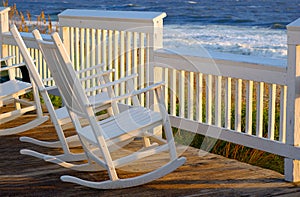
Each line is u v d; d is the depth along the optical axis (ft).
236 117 15.47
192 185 13.92
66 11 21.16
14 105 22.81
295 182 14.02
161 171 13.92
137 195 13.26
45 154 16.75
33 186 13.87
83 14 20.02
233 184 13.97
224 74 15.48
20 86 19.20
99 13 19.29
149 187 13.79
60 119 15.74
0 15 24.84
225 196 13.16
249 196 13.14
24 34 24.02
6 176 14.58
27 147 17.39
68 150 15.76
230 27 78.59
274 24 76.95
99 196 13.21
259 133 14.88
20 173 14.84
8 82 19.89
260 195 13.19
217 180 14.29
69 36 21.20
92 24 19.65
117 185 13.65
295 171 13.98
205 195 13.24
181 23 83.56
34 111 22.49
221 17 80.48
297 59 13.43
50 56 13.69
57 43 12.91
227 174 14.74
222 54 16.11
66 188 13.73
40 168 15.28
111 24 18.72
